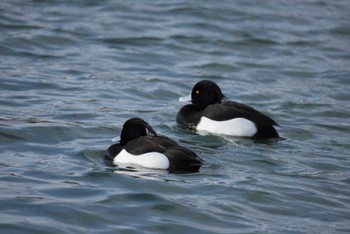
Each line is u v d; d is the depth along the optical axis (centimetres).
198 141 1439
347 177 1253
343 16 2641
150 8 2541
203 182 1180
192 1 2642
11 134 1379
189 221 1035
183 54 2150
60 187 1124
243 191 1150
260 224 1041
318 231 1023
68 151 1313
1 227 966
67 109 1584
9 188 1105
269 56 2203
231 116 1489
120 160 1249
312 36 2402
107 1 2550
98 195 1098
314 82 1997
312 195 1159
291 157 1355
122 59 2052
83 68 1936
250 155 1349
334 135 1543
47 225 983
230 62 2109
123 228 998
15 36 2114
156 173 1209
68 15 2369
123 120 1536
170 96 1784
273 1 2766
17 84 1745
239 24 2458
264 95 1850
